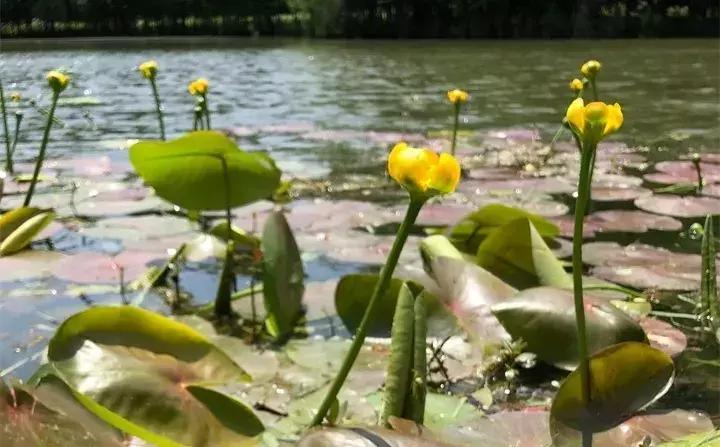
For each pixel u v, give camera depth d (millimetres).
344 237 1028
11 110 2623
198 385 648
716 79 3814
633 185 1382
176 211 1177
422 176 565
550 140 2018
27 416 572
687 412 652
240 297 865
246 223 1092
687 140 1983
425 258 896
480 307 796
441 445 581
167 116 2518
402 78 4059
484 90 3416
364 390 703
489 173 1534
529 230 854
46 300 853
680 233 1052
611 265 933
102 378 627
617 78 3896
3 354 746
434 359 744
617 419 639
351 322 810
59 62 5105
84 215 1144
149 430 617
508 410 684
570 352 733
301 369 733
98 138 2033
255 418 644
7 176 1437
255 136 2070
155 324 665
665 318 828
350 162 1679
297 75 4266
